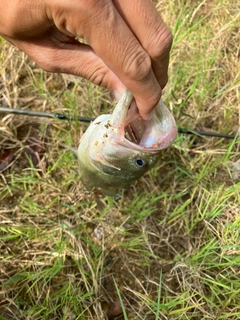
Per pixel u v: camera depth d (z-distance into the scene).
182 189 0.36
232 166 0.37
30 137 0.38
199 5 0.41
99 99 0.39
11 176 0.36
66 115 0.37
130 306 0.33
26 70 0.40
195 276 0.32
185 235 0.35
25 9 0.17
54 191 0.36
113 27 0.15
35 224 0.34
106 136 0.23
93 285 0.32
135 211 0.35
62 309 0.31
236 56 0.42
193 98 0.39
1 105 0.39
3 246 0.33
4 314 0.31
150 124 0.21
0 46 0.39
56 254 0.32
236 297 0.31
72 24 0.16
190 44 0.41
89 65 0.21
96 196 0.36
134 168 0.23
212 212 0.34
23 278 0.32
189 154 0.38
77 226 0.34
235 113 0.39
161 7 0.44
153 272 0.34
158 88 0.17
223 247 0.31
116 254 0.34
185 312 0.31
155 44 0.16
